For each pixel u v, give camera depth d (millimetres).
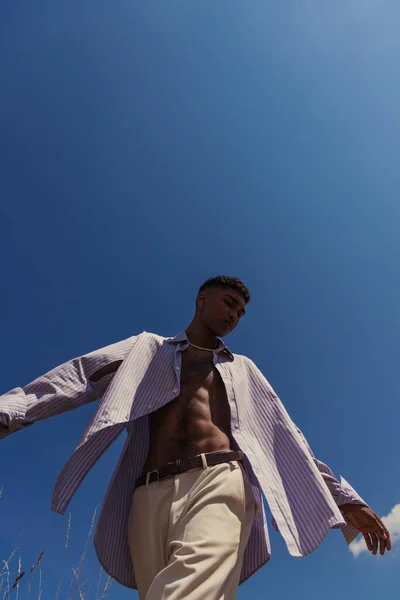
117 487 2330
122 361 2414
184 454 2113
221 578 1726
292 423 2510
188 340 2615
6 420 2006
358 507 2455
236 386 2434
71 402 2205
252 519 2107
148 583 1945
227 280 2756
